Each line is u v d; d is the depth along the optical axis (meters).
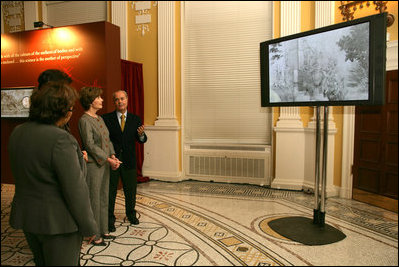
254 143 5.44
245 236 3.08
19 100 4.85
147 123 5.78
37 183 1.50
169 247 2.82
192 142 5.70
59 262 1.56
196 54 5.65
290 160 4.95
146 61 5.72
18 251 2.76
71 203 1.50
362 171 4.64
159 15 5.56
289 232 3.14
